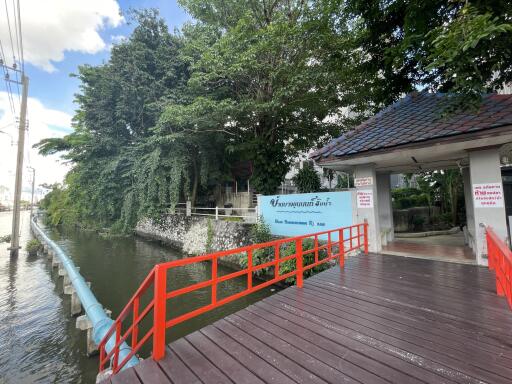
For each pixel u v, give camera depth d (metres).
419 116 5.80
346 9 7.44
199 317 6.49
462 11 2.67
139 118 17.14
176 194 13.96
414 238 9.32
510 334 2.66
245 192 17.88
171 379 2.06
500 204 4.73
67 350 5.34
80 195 21.30
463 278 4.50
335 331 2.80
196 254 12.59
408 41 4.77
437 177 12.59
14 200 13.20
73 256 13.34
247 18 10.53
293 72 10.41
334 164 6.55
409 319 3.05
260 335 2.73
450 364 2.19
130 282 9.32
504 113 4.32
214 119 12.37
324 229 7.77
